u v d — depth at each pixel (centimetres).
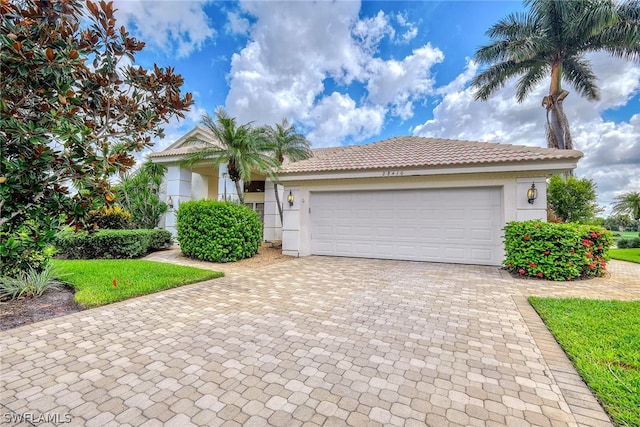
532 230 811
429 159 1055
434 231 1058
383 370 336
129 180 1533
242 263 1035
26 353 369
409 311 536
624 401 273
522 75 2000
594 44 1773
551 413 265
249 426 248
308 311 533
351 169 1092
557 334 421
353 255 1170
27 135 470
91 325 458
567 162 864
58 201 559
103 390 295
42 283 590
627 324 453
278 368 339
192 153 1416
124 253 1090
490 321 488
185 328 452
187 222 1095
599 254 829
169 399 282
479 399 285
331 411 267
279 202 1670
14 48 433
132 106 586
